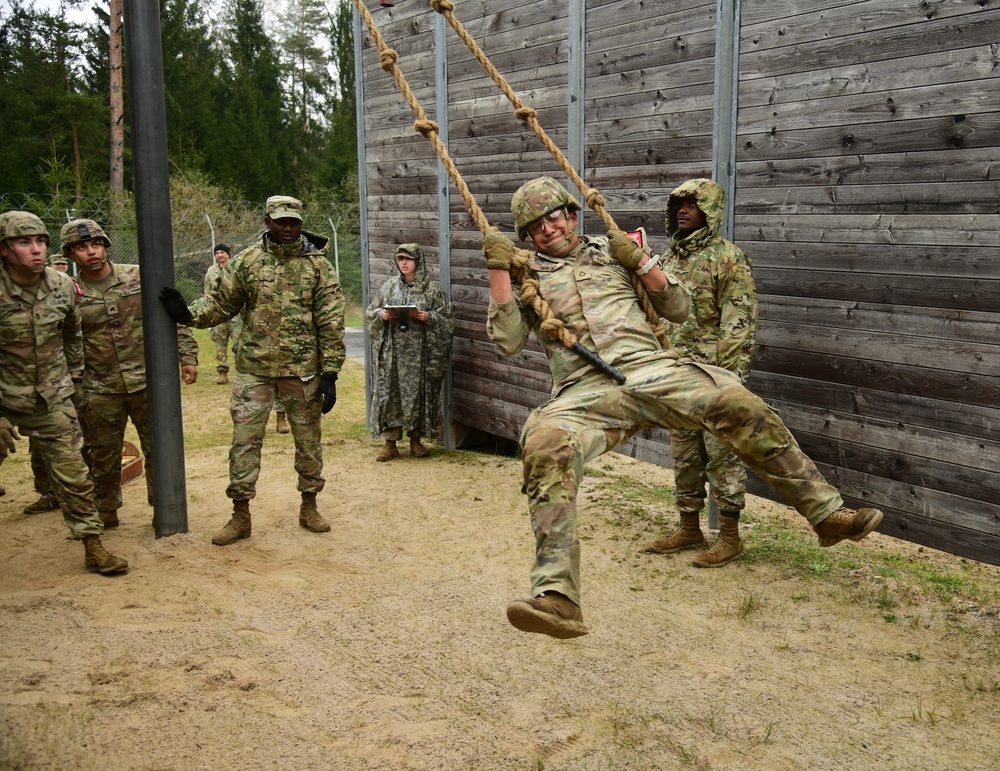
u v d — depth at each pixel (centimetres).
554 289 393
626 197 709
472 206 395
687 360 383
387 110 998
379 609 517
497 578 564
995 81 472
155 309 626
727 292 564
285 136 3712
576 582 335
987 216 481
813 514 381
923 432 521
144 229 619
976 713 400
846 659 452
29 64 3052
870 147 530
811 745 374
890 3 514
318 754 372
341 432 1026
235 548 632
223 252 1180
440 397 903
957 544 510
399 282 888
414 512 716
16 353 551
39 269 547
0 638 481
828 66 548
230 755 372
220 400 1202
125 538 653
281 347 634
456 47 882
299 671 445
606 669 439
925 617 500
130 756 372
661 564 589
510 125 825
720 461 577
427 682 432
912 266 516
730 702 406
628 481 801
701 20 630
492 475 834
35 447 691
